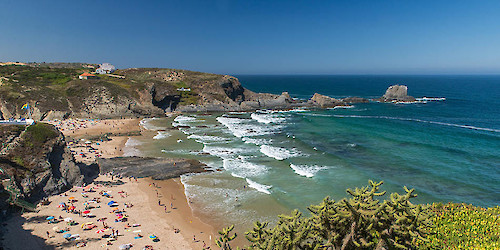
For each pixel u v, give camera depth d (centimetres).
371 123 7256
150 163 4109
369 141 5450
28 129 3253
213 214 2862
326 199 1552
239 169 4003
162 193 3297
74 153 4500
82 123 6969
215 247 2339
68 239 2320
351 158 4444
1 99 6962
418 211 1440
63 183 3225
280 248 1397
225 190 3366
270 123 7356
